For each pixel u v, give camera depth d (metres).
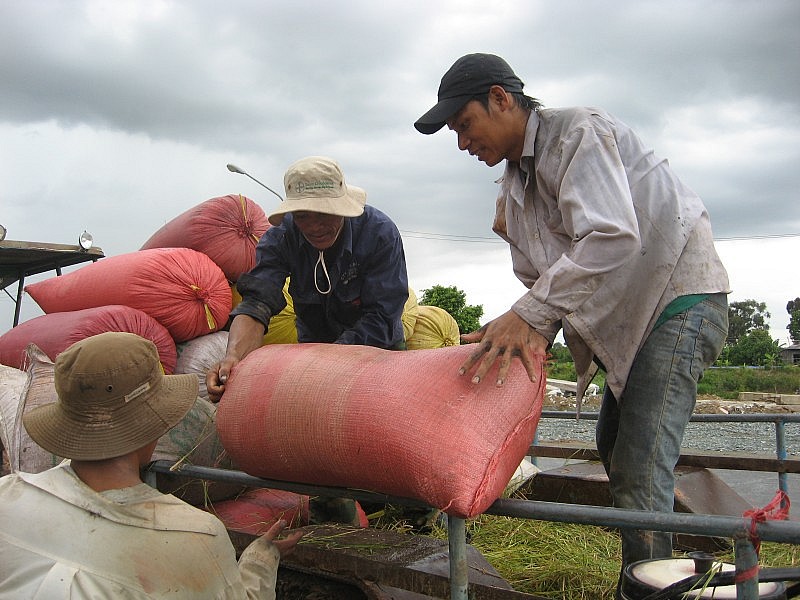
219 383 2.34
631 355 2.12
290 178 2.69
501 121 2.19
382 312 2.96
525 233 2.32
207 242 3.85
